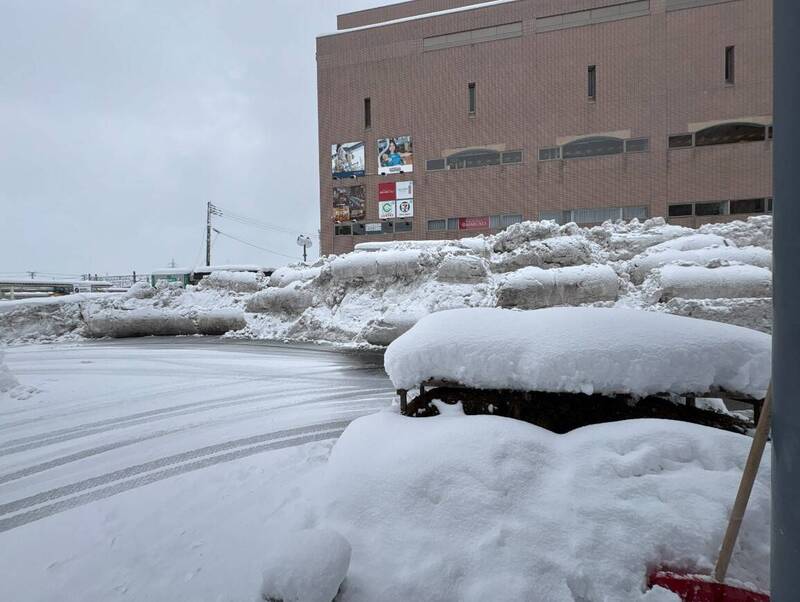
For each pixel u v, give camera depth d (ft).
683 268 33.32
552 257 41.01
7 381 26.30
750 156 93.61
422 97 111.96
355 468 9.97
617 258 43.83
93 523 11.49
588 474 8.80
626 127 98.84
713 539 7.76
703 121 95.14
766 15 92.32
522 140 105.29
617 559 7.64
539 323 11.89
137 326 52.85
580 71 101.19
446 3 119.34
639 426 9.72
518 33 104.94
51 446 17.58
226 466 14.87
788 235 5.16
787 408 5.17
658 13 96.43
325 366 32.63
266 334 48.70
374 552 8.28
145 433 18.80
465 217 110.11
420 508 8.80
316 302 49.52
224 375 30.17
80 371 32.45
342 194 118.93
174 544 10.25
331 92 119.03
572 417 12.41
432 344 11.94
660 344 10.64
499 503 8.54
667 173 97.09
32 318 54.19
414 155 112.88
